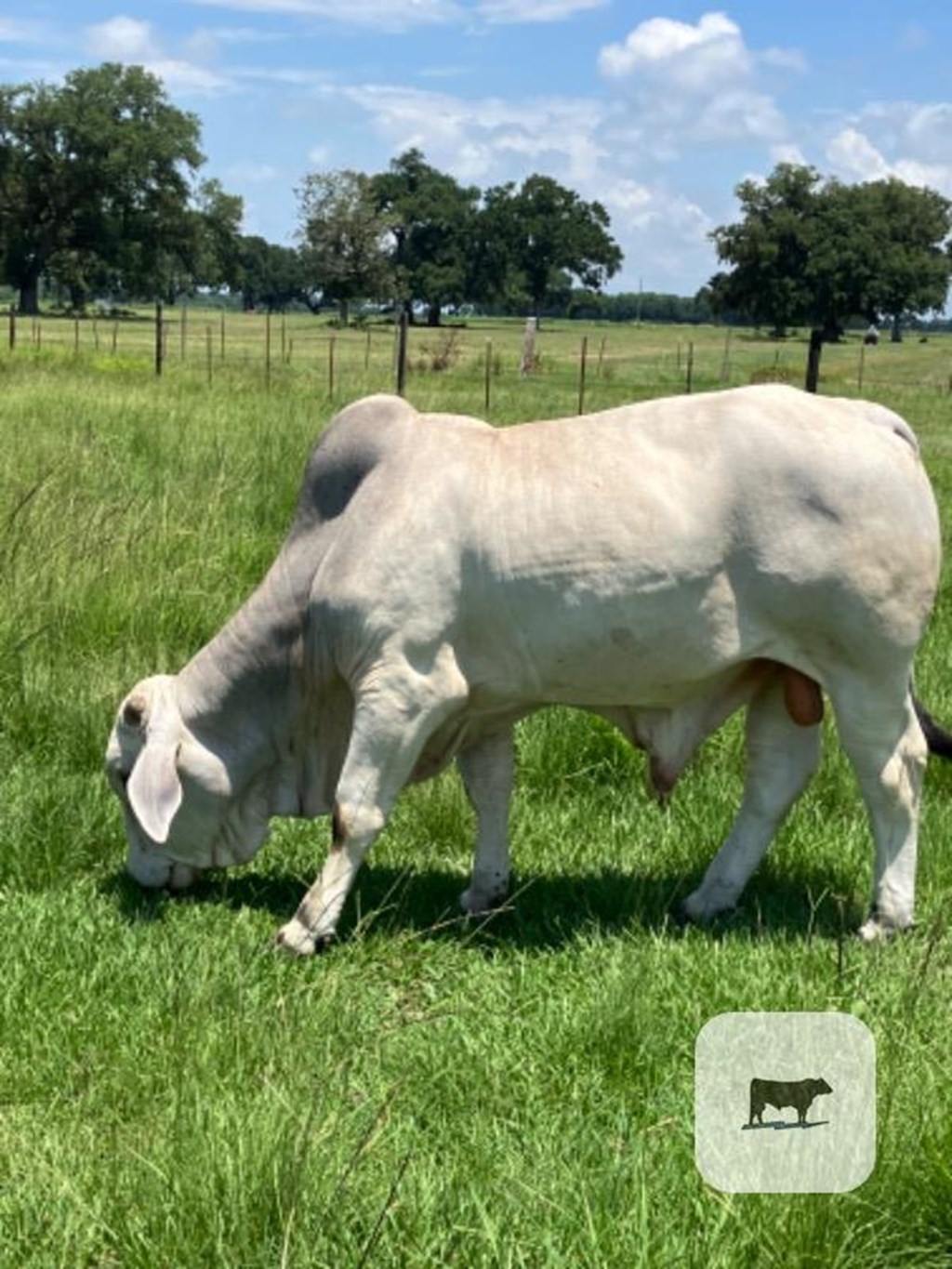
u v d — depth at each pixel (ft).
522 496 17.02
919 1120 12.81
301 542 18.10
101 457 40.75
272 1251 11.44
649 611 16.92
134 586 27.53
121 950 16.67
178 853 18.54
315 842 20.43
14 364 87.15
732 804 21.47
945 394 122.01
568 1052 14.83
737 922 18.33
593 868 19.88
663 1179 12.49
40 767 21.94
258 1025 14.70
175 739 17.98
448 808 21.01
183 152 323.57
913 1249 11.87
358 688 17.25
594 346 222.89
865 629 17.04
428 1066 14.56
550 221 435.94
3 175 315.37
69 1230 11.85
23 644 24.29
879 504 16.88
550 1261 11.24
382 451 17.61
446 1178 12.48
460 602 17.06
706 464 17.02
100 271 341.62
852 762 17.75
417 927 18.12
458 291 426.92
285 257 498.69
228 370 94.07
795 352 220.84
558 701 17.81
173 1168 12.18
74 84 319.88
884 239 315.99
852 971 16.65
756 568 16.93
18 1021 15.07
